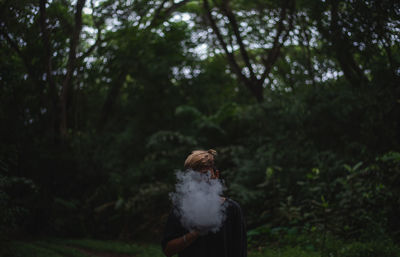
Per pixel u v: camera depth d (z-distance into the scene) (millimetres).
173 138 14039
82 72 10625
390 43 6000
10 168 10422
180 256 2305
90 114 15234
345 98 8258
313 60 9133
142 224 11469
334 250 6086
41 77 9695
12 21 7117
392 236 6426
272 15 10141
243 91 15289
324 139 9164
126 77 15773
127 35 10164
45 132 11500
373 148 7738
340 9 6238
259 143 10820
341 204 7316
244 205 9664
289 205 8500
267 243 7738
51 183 11516
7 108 10125
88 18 8359
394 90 7090
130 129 15211
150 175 12812
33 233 11195
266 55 12898
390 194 6789
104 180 12875
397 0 5320
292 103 9742
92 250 9094
